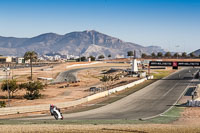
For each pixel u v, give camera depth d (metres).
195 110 53.06
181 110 53.69
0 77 142.25
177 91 86.19
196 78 129.50
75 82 127.06
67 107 59.19
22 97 81.50
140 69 191.25
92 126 27.52
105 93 79.06
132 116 47.53
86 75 164.38
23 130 23.62
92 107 58.94
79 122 33.88
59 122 32.84
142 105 61.53
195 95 76.69
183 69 199.75
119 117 46.19
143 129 26.27
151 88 94.69
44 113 50.81
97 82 127.31
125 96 76.69
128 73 157.00
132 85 102.50
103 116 47.25
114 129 25.73
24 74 161.25
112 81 127.12
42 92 92.19
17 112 50.25
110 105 61.69
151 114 49.66
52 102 68.31
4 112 48.28
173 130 26.05
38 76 152.50
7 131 23.06
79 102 63.84
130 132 24.67
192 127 28.58
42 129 24.23
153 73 162.38
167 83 109.56
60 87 108.06
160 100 68.94
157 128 27.06
